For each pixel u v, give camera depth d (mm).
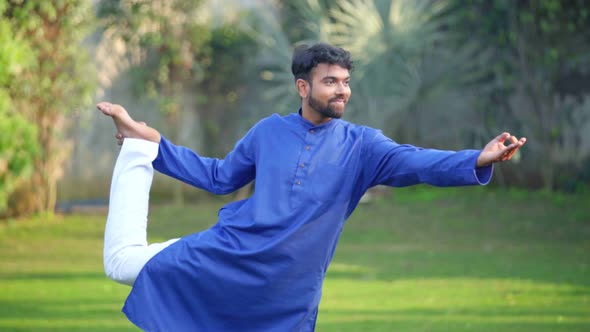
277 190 3439
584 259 9305
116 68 14484
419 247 10383
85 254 9930
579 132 14102
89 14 13477
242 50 15141
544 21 13734
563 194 13828
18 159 11492
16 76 12672
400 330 5859
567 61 14039
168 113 14617
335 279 8273
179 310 3502
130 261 3562
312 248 3414
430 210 12883
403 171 3410
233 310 3473
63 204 13992
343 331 5836
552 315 6344
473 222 11922
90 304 6984
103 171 14359
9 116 12516
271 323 3475
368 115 14422
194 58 14930
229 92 15445
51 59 13062
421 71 14703
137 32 14203
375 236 11219
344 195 3465
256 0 15430
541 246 10266
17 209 13117
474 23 14500
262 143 3561
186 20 14492
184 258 3490
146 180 3672
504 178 14570
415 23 13953
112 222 3625
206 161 3748
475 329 5848
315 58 3422
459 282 8000
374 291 7586
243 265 3418
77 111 13984
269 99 15391
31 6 12508
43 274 8539
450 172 3246
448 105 14984
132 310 3500
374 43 13891
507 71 14352
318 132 3500
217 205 14297
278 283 3408
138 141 3672
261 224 3408
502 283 7898
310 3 14609
